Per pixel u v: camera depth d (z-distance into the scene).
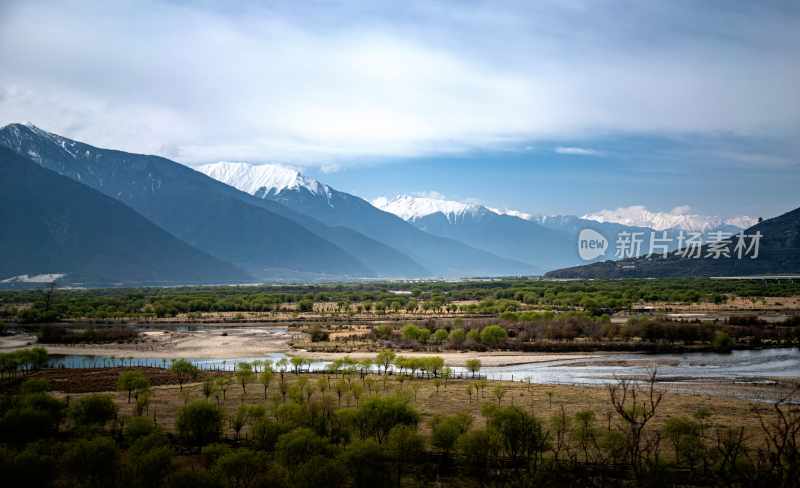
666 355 136.00
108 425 71.75
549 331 158.12
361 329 188.00
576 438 58.47
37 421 63.94
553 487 37.16
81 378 106.50
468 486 50.81
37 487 48.81
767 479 22.84
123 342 166.12
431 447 61.88
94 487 48.88
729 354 135.50
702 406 79.75
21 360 112.00
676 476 47.59
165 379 105.56
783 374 109.44
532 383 100.88
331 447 54.09
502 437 56.72
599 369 118.19
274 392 92.56
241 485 49.25
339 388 84.25
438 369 110.81
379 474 50.44
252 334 183.62
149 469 49.00
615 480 41.09
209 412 65.38
